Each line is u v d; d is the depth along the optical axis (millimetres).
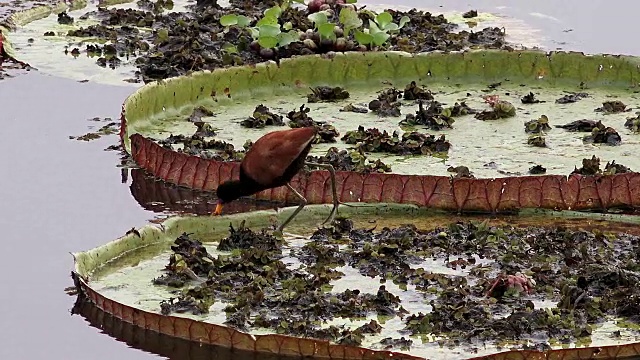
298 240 12070
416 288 10938
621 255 11695
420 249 11812
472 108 15961
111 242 11578
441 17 20734
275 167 12133
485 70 17219
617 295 10719
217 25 20203
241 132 14891
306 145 12180
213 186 13609
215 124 15211
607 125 15250
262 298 10570
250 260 11359
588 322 10312
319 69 16828
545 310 10336
